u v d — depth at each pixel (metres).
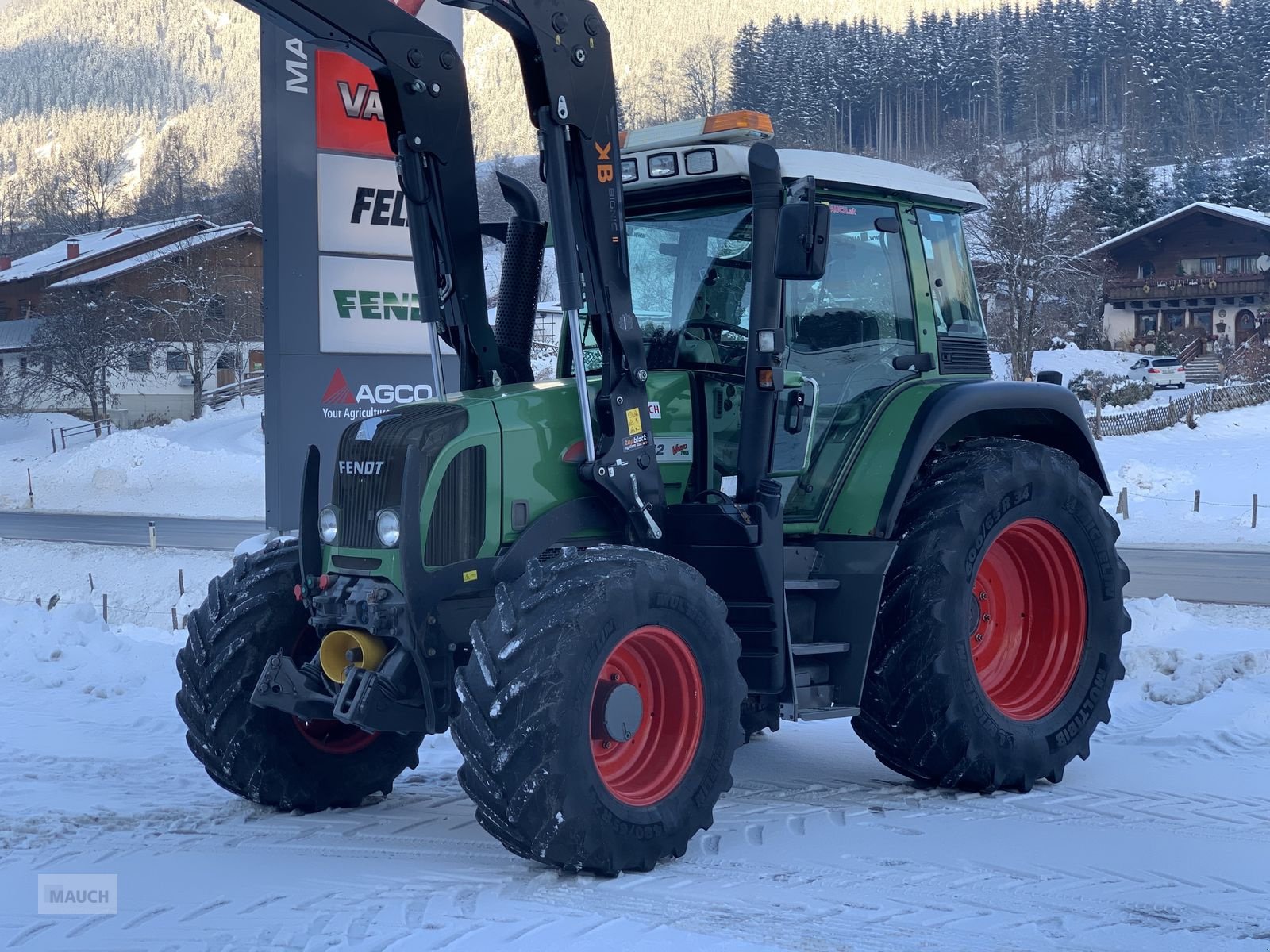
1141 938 3.49
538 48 4.44
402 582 4.29
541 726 3.89
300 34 4.60
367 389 9.53
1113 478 27.97
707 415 5.07
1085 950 3.40
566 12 4.50
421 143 4.81
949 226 5.88
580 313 5.42
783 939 3.47
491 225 5.35
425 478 4.36
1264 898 3.84
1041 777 5.29
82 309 50.94
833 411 5.25
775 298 4.74
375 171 9.47
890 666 5.09
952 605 5.05
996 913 3.70
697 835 4.57
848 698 4.97
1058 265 45.59
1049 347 55.91
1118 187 71.31
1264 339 55.56
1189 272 59.88
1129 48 137.25
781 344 4.71
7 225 123.19
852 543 5.08
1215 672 6.93
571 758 3.93
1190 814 4.82
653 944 3.38
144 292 54.94
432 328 4.98
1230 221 58.53
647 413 4.72
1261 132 121.94
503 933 3.49
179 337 53.62
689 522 4.76
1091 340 58.41
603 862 4.00
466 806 5.15
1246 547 20.39
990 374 6.02
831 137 119.12
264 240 9.20
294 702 4.50
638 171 5.19
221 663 4.80
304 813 5.00
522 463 4.55
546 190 4.55
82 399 56.00
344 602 4.44
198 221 61.25
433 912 3.69
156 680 8.01
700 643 4.31
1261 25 130.75
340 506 4.54
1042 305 48.81
